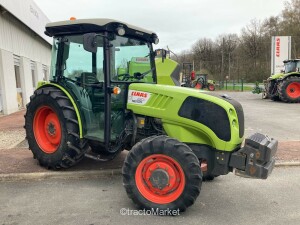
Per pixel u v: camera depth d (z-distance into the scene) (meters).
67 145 4.87
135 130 4.54
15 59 15.73
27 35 18.27
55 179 5.01
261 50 56.03
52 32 5.12
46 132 5.44
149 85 4.45
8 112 13.72
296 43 47.31
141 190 3.87
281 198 4.29
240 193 4.46
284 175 5.21
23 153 6.41
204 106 3.98
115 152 4.77
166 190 3.79
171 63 8.11
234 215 3.79
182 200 3.70
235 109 4.07
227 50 61.75
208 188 4.64
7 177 4.96
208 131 3.95
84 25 4.61
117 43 4.68
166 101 4.21
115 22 4.45
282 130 9.10
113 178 5.06
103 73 4.58
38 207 3.99
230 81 55.34
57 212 3.86
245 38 58.03
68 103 4.96
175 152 3.69
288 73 18.38
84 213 3.83
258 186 4.72
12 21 15.05
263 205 4.07
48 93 5.06
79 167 5.40
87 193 4.45
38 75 21.00
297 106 15.95
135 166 3.86
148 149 3.80
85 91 4.90
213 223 3.59
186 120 4.05
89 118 4.91
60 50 5.10
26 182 4.88
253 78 53.62
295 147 6.90
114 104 4.64
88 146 5.09
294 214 3.82
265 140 3.83
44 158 5.22
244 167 3.84
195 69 63.03
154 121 4.42
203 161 4.22
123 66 4.77
